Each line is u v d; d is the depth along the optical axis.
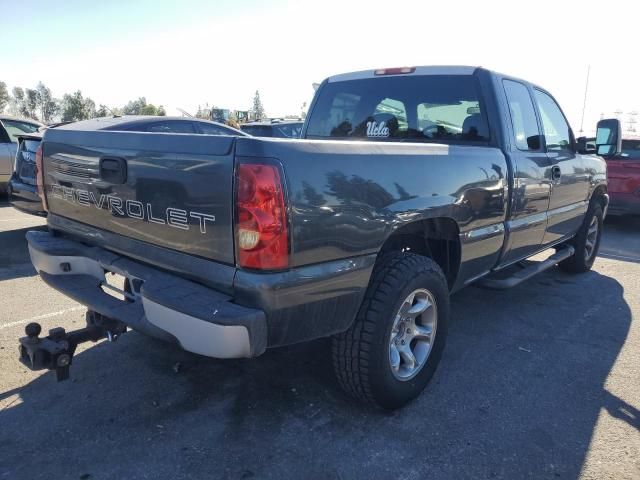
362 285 2.70
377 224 2.71
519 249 4.33
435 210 3.10
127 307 2.83
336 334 2.78
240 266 2.33
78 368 3.59
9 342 3.95
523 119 4.30
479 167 3.49
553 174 4.60
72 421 2.96
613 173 9.14
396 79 4.41
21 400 3.16
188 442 2.79
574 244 5.98
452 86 4.10
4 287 5.29
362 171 2.64
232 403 3.19
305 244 2.38
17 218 9.09
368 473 2.58
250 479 2.52
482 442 2.84
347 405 3.19
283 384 3.42
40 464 2.59
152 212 2.67
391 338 2.95
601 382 3.55
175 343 2.48
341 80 4.79
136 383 3.40
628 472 2.62
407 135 4.36
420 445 2.81
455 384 3.48
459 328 4.47
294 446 2.78
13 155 9.98
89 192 3.10
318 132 4.93
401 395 3.06
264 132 14.66
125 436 2.83
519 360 3.87
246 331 2.27
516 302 5.19
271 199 2.25
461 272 3.58
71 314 4.56
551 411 3.17
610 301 5.27
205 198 2.39
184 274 2.58
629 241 8.55
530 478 2.57
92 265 3.21
